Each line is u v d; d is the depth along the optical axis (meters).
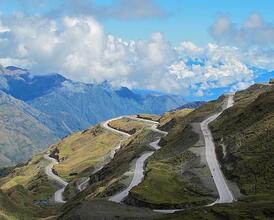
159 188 175.62
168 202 159.75
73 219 145.38
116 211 148.38
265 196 145.00
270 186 156.75
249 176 169.50
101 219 140.88
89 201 161.88
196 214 127.19
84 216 143.88
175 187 176.50
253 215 120.19
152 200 162.88
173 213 135.88
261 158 176.38
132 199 169.12
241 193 161.38
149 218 139.75
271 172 164.75
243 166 177.25
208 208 130.25
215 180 178.50
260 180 163.38
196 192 168.88
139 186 175.88
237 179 172.88
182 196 168.38
